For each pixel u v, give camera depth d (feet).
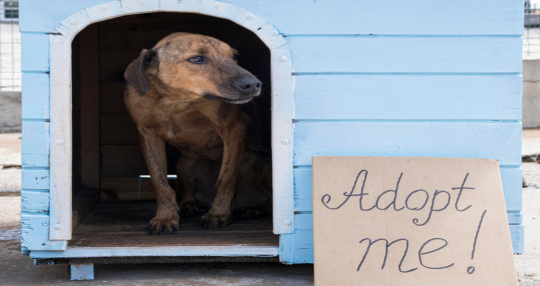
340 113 7.20
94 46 11.64
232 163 9.30
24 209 7.07
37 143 6.98
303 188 7.30
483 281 6.48
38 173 7.04
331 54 7.13
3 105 28.99
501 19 7.13
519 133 7.27
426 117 7.23
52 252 7.22
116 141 12.27
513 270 6.54
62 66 6.91
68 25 6.89
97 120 11.74
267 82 11.92
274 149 7.20
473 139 7.29
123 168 12.32
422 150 7.29
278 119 7.16
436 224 6.75
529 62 28.32
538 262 8.15
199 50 7.98
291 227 7.32
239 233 8.49
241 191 11.10
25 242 7.11
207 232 8.60
